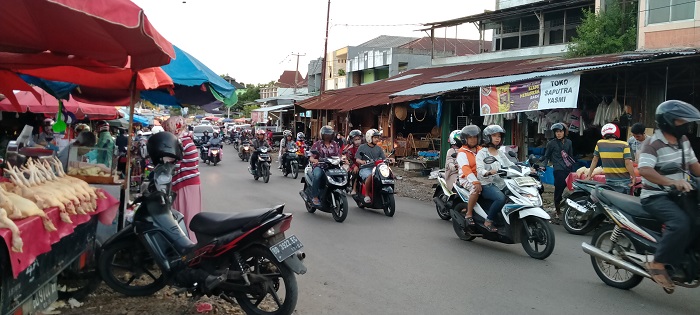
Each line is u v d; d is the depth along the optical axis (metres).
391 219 10.09
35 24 4.23
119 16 3.39
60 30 4.27
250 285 4.47
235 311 4.95
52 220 4.02
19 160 5.00
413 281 5.96
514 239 7.25
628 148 8.56
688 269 4.86
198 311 4.84
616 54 14.80
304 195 10.74
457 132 9.60
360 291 5.59
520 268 6.56
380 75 39.66
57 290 4.67
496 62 23.11
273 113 44.06
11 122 11.21
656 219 5.15
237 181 16.72
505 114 15.27
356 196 11.03
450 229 9.12
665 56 10.66
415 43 40.78
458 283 5.90
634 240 5.39
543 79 12.51
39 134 10.98
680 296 5.50
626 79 12.37
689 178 4.93
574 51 18.91
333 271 6.35
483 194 7.58
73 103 11.39
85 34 4.23
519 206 7.01
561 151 10.12
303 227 9.16
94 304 4.98
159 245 4.94
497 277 6.16
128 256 5.24
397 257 7.06
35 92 6.36
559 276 6.22
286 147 18.47
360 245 7.77
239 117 78.00
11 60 5.06
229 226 4.50
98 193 5.20
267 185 15.67
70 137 12.62
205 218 4.69
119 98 7.86
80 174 5.54
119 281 5.16
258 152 16.89
